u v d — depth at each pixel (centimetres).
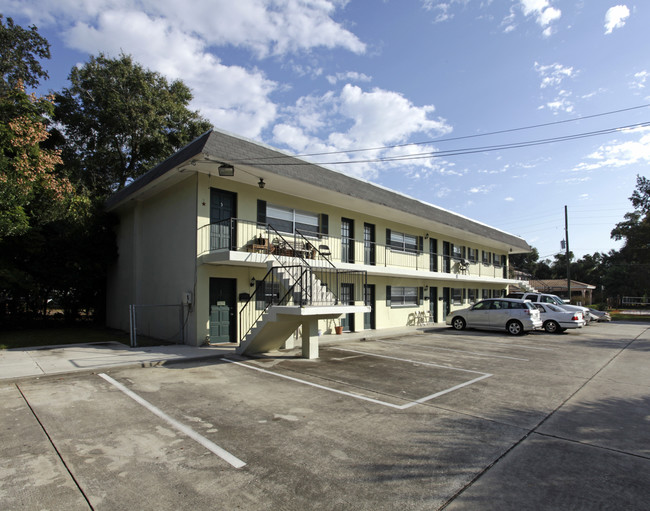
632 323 2780
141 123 2373
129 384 719
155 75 2617
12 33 1959
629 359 1093
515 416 577
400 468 400
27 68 2042
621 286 5134
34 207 1470
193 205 1203
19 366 827
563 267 7181
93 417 538
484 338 1580
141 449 436
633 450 457
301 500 335
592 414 590
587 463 419
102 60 2380
